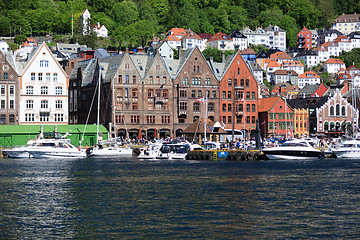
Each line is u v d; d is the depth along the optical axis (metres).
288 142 129.00
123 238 51.12
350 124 189.75
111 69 160.88
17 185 79.69
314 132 186.50
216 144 134.75
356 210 62.19
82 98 174.75
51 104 158.38
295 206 64.19
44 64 157.62
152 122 160.12
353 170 99.88
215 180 85.19
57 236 51.84
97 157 134.38
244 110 172.00
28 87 155.62
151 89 160.25
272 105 176.50
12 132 139.75
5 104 153.12
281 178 87.75
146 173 94.81
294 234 52.50
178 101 163.00
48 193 72.69
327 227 54.94
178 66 167.88
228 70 170.88
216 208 62.97
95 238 51.19
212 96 168.38
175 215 59.56
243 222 56.59
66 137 146.12
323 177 89.00
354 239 51.06
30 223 56.31
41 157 127.69
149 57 166.25
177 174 93.25
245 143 140.25
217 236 51.81
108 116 157.25
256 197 69.62
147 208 62.94
